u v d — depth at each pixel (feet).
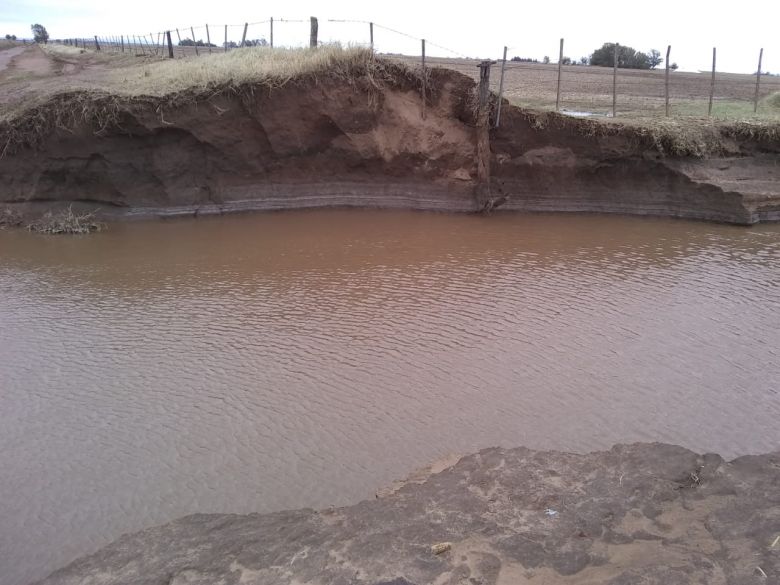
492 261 41.63
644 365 27.94
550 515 15.10
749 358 28.55
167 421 23.84
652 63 166.71
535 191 56.03
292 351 29.19
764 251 43.55
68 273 39.55
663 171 53.36
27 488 20.43
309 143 55.16
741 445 22.56
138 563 14.75
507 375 27.12
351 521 15.67
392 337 30.60
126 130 50.42
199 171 53.57
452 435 23.06
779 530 13.85
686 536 14.05
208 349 29.40
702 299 35.06
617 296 35.58
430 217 53.72
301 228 49.80
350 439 22.79
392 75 55.62
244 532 15.75
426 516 15.46
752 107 70.23
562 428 23.49
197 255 42.98
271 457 21.81
